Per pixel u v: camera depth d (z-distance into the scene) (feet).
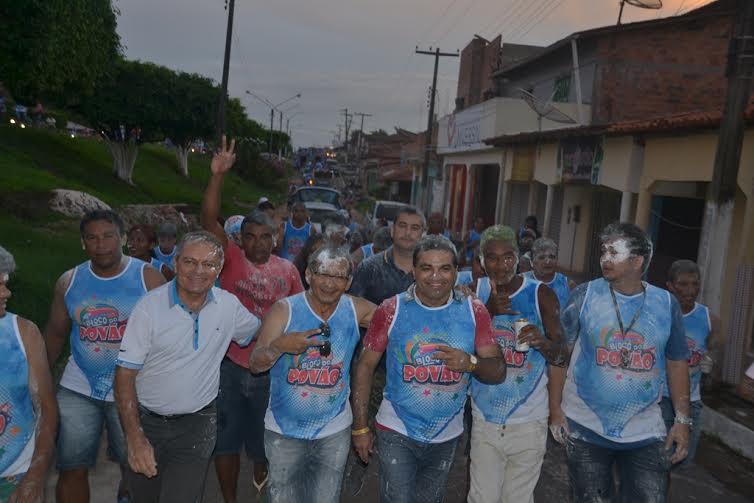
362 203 178.81
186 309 12.06
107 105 86.94
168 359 12.01
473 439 13.76
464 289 12.55
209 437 12.82
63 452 13.44
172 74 95.40
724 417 22.57
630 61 59.88
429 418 12.20
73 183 65.36
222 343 12.62
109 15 47.32
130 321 11.84
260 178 176.76
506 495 13.71
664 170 38.04
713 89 59.93
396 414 12.32
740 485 19.13
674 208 44.93
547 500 17.40
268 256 16.11
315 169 246.06
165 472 12.77
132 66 90.33
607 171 44.65
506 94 89.71
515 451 13.46
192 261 11.62
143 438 11.58
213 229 15.53
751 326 25.77
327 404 12.14
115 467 17.35
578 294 12.98
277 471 12.29
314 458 12.36
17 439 9.66
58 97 59.21
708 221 26.63
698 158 34.63
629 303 12.61
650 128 36.99
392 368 12.30
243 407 15.37
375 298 16.24
